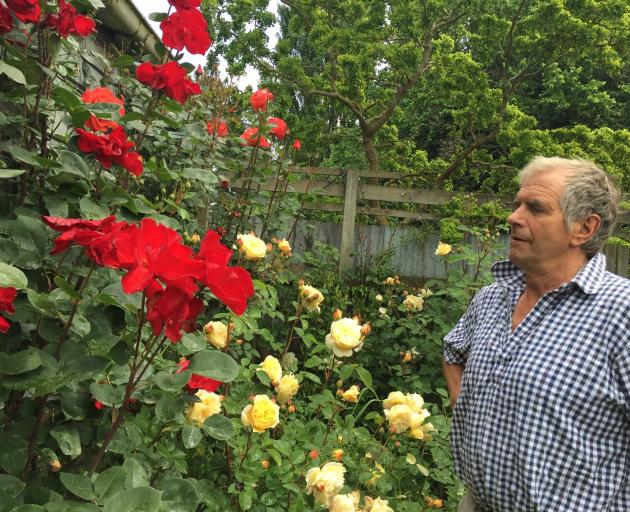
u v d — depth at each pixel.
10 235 1.39
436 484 2.61
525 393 1.45
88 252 1.06
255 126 4.12
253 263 2.65
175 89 1.86
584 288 1.47
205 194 3.27
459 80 9.22
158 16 1.94
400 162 10.94
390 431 2.07
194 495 1.25
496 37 9.11
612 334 1.40
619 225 5.99
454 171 9.89
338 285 5.23
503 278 1.74
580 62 11.35
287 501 1.86
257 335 3.81
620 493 1.40
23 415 1.29
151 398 1.41
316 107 10.90
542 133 8.80
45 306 1.16
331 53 10.13
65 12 1.60
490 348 1.61
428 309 4.70
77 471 1.40
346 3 9.57
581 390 1.39
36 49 1.89
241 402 1.97
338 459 1.87
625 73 14.96
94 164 1.84
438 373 4.25
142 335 1.43
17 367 1.10
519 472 1.45
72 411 1.26
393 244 6.13
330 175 6.07
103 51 3.33
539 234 1.52
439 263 6.03
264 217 4.47
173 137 2.77
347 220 5.91
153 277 0.99
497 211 5.75
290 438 1.98
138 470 1.28
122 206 1.73
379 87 10.99
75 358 1.15
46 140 1.71
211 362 1.20
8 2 1.50
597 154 8.70
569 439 1.39
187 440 1.46
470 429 1.58
